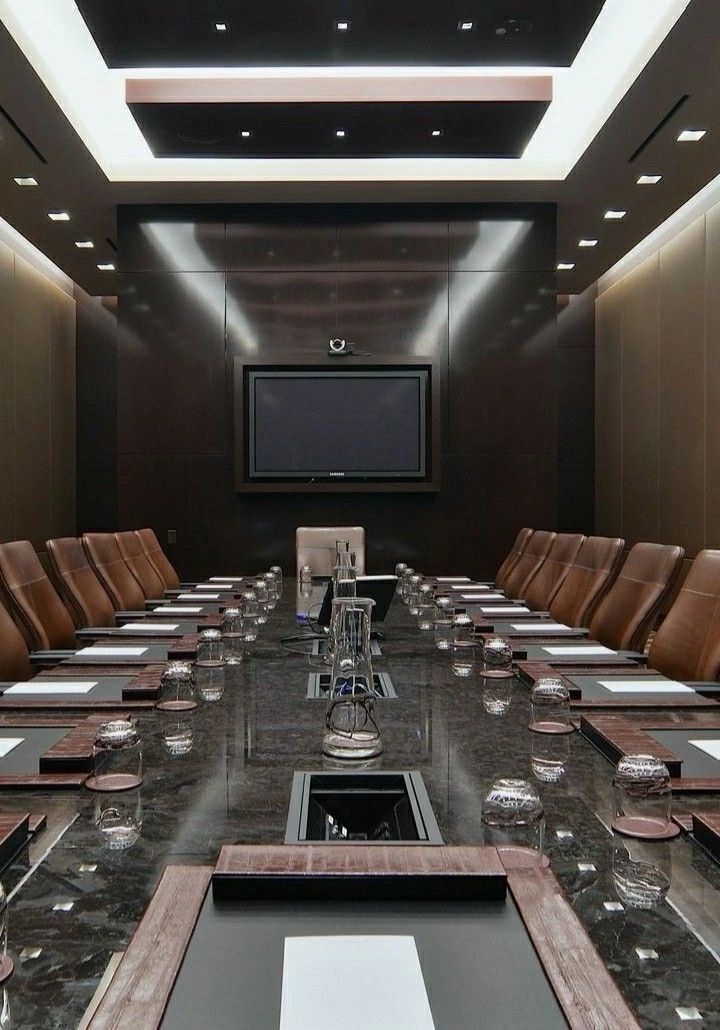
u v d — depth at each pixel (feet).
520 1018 2.52
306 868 3.35
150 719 7.34
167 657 10.16
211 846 4.48
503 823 4.08
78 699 7.89
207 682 8.84
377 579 12.38
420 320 27.35
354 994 2.66
